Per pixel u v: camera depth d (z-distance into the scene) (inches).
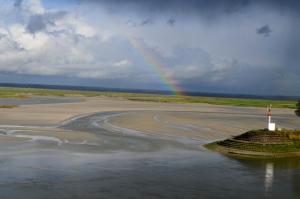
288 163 1667.1
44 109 4281.5
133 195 1154.7
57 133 2380.7
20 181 1266.0
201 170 1488.7
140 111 4527.6
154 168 1501.0
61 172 1397.6
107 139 2206.0
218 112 4842.5
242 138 1982.0
